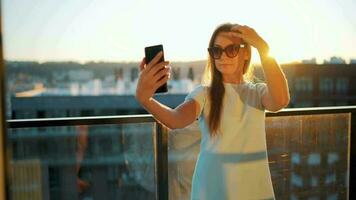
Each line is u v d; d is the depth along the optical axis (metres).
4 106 1.14
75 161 2.07
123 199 2.17
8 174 1.17
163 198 2.12
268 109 1.54
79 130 2.02
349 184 2.39
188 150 2.14
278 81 1.46
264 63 1.47
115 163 2.13
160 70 1.37
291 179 2.29
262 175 1.54
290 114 2.21
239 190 1.50
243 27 1.49
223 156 1.50
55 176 2.07
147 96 1.38
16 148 1.92
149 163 2.12
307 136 2.29
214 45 1.54
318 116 2.30
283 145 2.25
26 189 2.00
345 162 2.39
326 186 2.37
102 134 2.06
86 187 2.14
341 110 2.32
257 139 1.53
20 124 1.90
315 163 2.33
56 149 2.01
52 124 1.96
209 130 1.51
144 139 2.10
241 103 1.53
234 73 1.58
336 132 2.35
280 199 2.29
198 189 1.54
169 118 1.44
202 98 1.52
